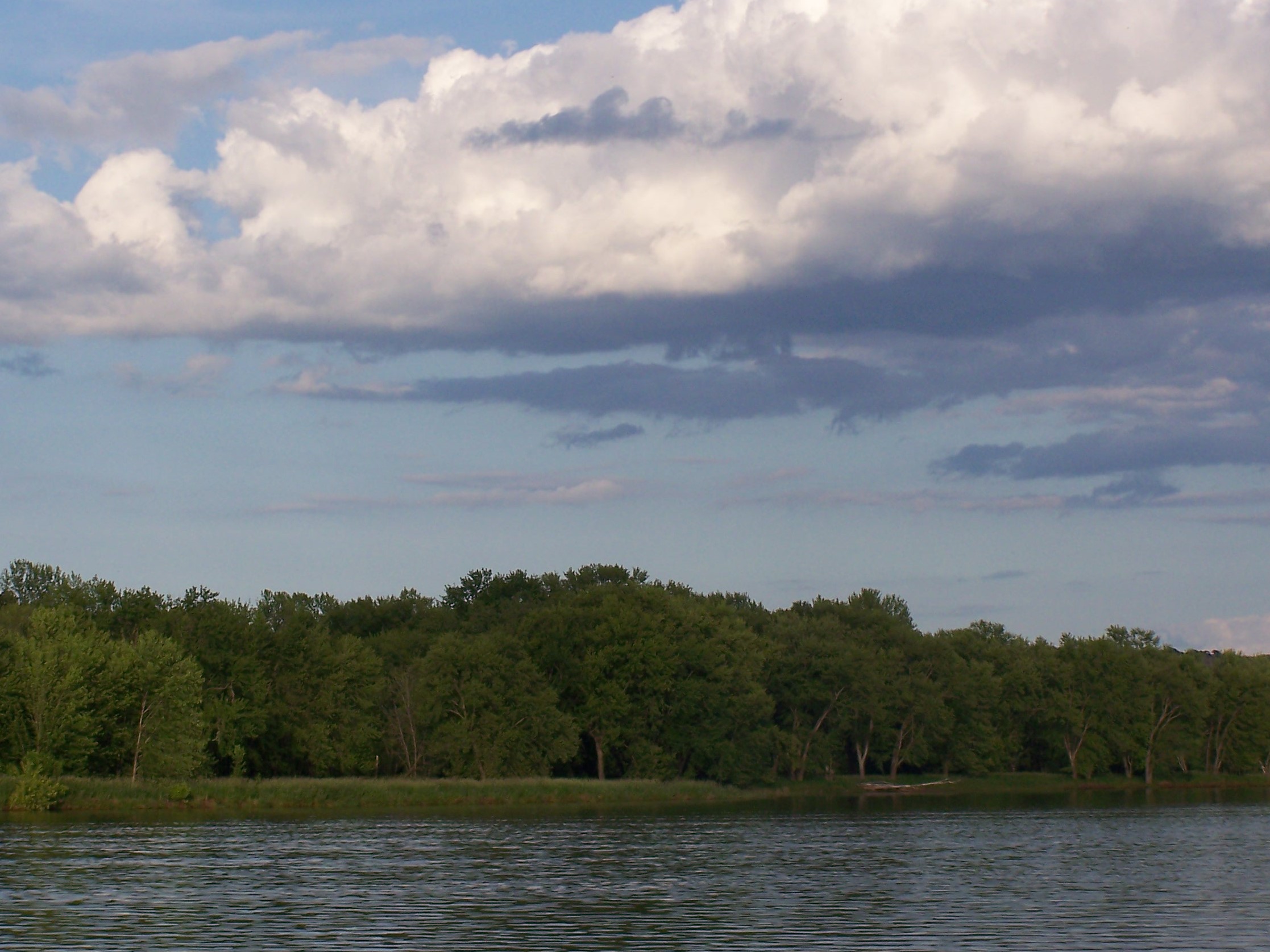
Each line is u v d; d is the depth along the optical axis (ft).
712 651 474.90
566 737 451.94
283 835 262.47
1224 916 160.15
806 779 538.06
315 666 437.99
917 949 138.00
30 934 143.23
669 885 188.44
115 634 419.54
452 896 174.91
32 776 319.06
